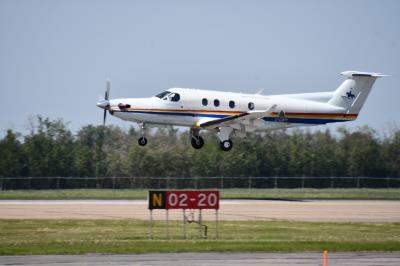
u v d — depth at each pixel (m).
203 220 118.81
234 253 82.00
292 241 92.31
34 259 76.75
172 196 94.69
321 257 80.12
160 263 75.00
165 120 154.12
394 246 87.94
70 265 73.56
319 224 114.94
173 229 106.44
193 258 78.31
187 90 155.88
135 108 152.12
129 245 86.50
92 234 98.81
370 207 147.75
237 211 134.25
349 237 98.56
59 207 135.38
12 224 108.12
